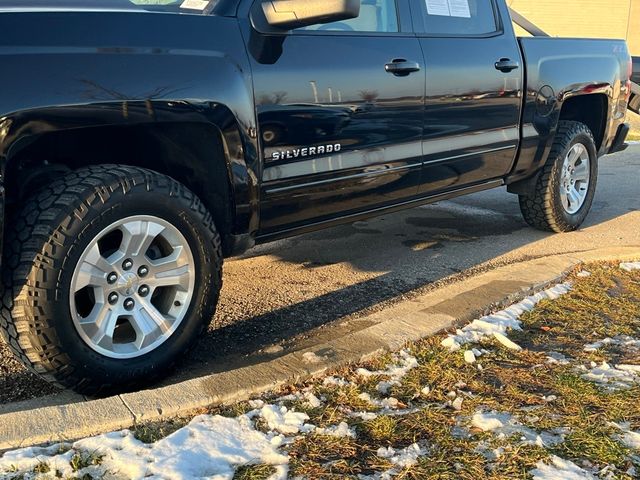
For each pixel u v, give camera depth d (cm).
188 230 288
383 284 432
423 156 403
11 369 303
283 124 321
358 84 352
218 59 294
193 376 303
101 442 225
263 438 234
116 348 275
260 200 322
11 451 218
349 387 272
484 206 669
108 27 264
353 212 382
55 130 249
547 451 229
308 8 297
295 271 458
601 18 2298
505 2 475
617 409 257
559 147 519
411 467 220
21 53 242
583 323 352
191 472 212
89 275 262
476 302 362
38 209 254
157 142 305
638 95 695
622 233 560
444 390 274
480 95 434
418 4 402
